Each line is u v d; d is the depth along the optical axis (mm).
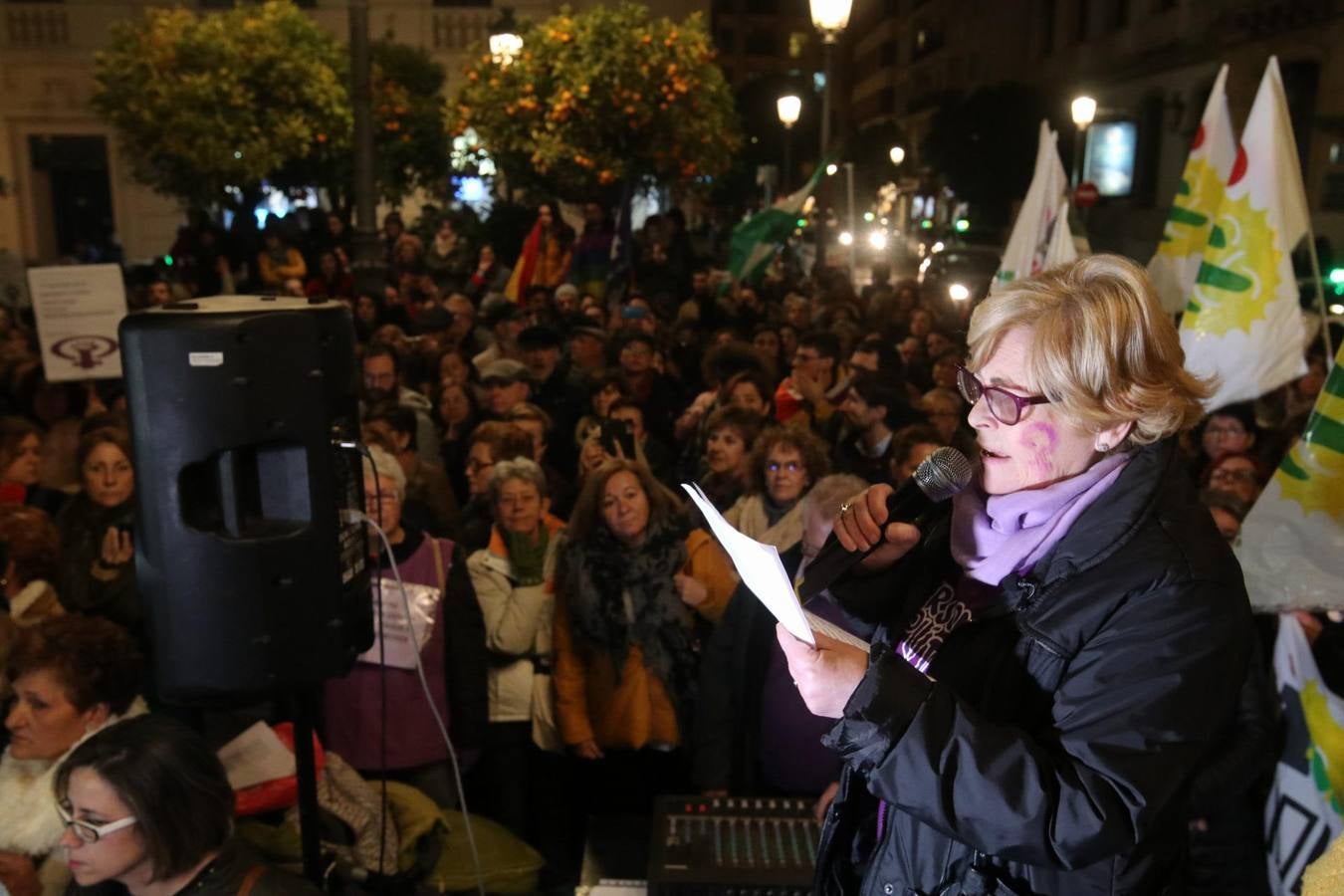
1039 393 1240
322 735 3473
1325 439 2852
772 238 11430
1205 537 1241
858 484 3043
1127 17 26328
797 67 57844
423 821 3160
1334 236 18984
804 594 1517
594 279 13117
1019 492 1291
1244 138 4387
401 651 3461
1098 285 1251
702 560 3752
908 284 11664
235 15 16516
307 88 16328
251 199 17344
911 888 1375
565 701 3689
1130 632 1203
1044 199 6422
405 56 18359
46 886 2648
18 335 7598
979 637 1317
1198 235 5559
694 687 3650
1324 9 18906
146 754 2107
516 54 13352
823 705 1228
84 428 4379
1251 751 2939
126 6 21797
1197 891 3148
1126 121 26047
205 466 2141
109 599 3766
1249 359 4414
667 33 12844
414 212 22422
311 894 2217
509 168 14227
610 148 12938
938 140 30234
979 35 37531
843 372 6867
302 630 2193
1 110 21953
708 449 4812
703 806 2664
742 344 6195
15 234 22422
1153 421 1243
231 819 2230
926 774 1159
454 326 9438
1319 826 2977
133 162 18438
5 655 2916
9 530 3551
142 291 11320
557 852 3705
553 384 6961
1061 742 1196
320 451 2178
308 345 2146
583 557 3660
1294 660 3105
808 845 2500
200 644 2152
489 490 4004
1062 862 1134
